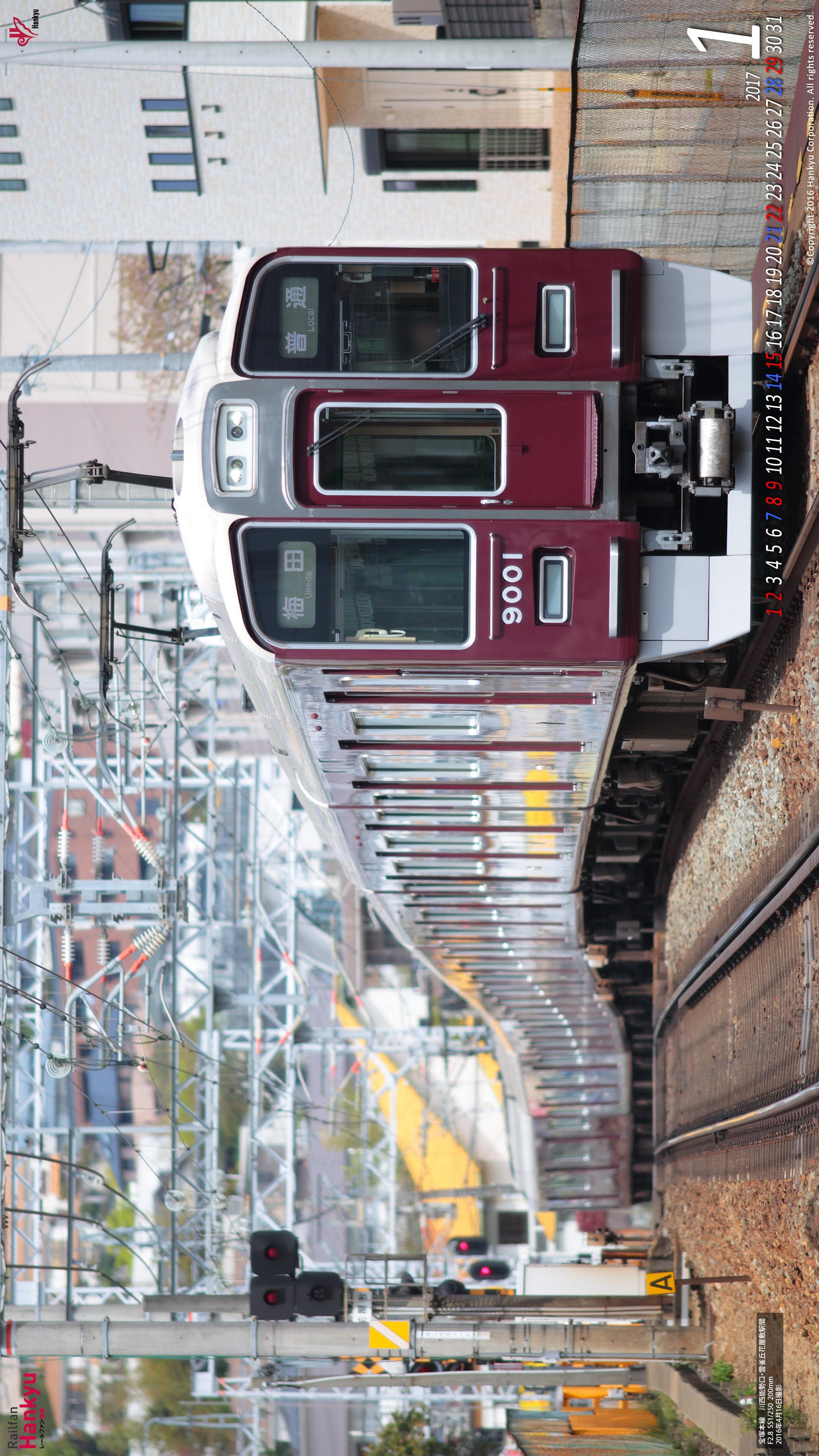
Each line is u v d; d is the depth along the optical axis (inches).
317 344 1188.5
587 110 1793.8
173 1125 2372.0
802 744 1409.9
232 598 1175.6
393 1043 3678.6
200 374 1214.9
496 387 1177.4
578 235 1862.7
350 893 4202.8
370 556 1172.5
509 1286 2989.7
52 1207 4229.8
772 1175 1502.2
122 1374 4564.5
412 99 2824.8
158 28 2701.8
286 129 2819.9
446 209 3006.9
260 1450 3826.3
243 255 1219.2
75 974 3927.2
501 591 1168.2
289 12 2684.5
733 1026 1797.5
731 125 1768.0
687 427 1200.2
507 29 2620.6
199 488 1184.8
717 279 1225.4
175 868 2288.4
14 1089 2129.7
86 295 3887.8
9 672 1952.5
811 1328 1311.5
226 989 3120.1
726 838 1786.4
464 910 2137.1
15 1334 1636.3
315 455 1175.0
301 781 1656.0
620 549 1171.9
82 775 2206.0
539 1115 2918.3
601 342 1184.8
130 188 2915.8
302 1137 4030.5
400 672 1195.9
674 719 1574.8
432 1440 3444.9
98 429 3841.0
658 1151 2432.3
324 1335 1646.2
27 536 1493.6
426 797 1611.7
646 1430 2071.9
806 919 1424.7
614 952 2485.2
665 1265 2094.0
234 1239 2751.0
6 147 2851.9
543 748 1435.8
